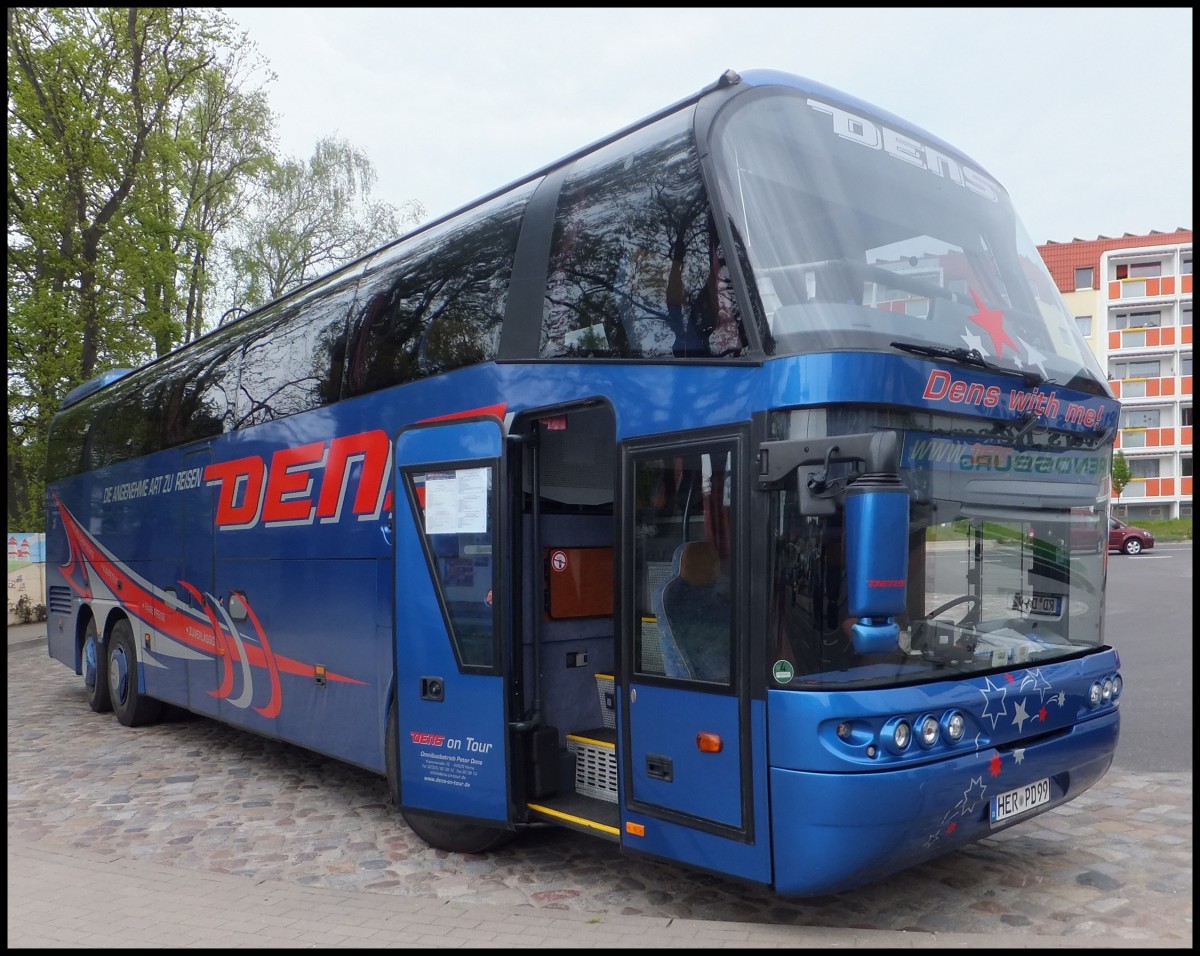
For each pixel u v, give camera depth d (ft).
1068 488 16.34
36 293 76.54
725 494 13.82
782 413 13.16
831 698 12.71
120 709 35.86
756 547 13.30
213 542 28.94
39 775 27.40
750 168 14.87
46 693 44.91
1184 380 180.34
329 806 23.65
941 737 13.46
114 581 36.76
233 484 27.86
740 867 13.47
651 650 14.94
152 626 33.30
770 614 13.12
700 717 14.06
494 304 18.47
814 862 12.71
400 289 21.47
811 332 13.16
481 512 18.04
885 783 12.71
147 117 82.99
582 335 16.55
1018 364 15.44
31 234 76.43
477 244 19.61
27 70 75.05
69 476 42.45
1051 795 15.65
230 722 27.84
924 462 13.78
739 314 13.94
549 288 17.44
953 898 15.93
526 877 17.94
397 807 19.72
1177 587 71.92
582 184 17.52
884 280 14.51
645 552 15.08
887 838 12.79
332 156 110.73
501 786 17.47
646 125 16.99
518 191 19.54
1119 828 19.52
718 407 13.98
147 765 28.66
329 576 23.02
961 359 14.16
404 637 19.54
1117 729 16.60
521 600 17.66
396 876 18.24
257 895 16.71
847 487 12.31
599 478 19.45
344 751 22.35
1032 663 15.47
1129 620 53.11
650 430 15.05
